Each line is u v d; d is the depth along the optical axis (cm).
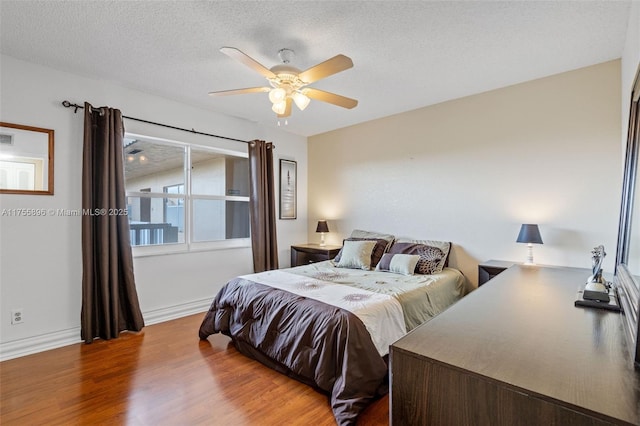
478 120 340
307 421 182
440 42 236
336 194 482
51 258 281
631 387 77
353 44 238
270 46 241
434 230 375
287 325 226
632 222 170
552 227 296
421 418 95
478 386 84
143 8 197
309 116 419
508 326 122
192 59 264
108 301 297
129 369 240
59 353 267
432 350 99
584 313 139
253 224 430
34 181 272
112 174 303
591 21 211
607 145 268
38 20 210
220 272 409
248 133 438
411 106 380
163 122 353
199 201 399
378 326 211
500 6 195
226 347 279
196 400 201
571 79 285
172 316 358
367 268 353
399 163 407
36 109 273
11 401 199
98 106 307
